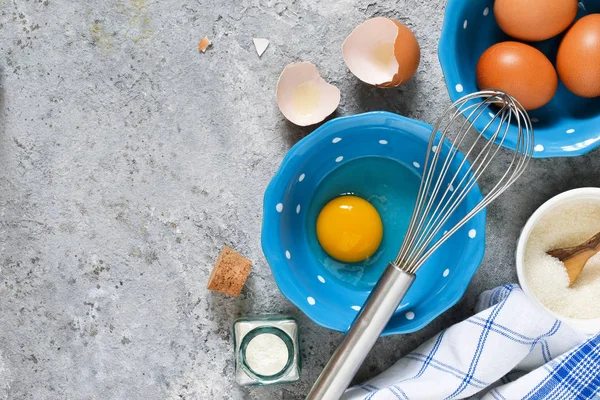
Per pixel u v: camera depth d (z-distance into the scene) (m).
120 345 0.67
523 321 0.62
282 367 0.63
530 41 0.60
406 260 0.58
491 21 0.63
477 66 0.60
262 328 0.63
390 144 0.64
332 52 0.65
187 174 0.66
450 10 0.58
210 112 0.66
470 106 0.58
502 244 0.66
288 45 0.65
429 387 0.62
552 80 0.59
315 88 0.63
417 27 0.65
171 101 0.66
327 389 0.58
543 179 0.66
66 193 0.67
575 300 0.64
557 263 0.64
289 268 0.62
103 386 0.67
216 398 0.67
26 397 0.68
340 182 0.66
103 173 0.67
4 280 0.67
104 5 0.66
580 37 0.58
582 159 0.66
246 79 0.66
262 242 0.60
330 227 0.64
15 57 0.66
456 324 0.64
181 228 0.66
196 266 0.67
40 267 0.67
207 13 0.65
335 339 0.67
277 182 0.60
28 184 0.67
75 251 0.67
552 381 0.63
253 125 0.66
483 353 0.62
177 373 0.67
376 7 0.65
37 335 0.67
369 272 0.66
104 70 0.66
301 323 0.67
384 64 0.62
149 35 0.66
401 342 0.67
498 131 0.58
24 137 0.67
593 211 0.64
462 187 0.62
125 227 0.67
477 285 0.67
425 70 0.65
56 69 0.66
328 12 0.65
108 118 0.66
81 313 0.67
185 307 0.67
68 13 0.66
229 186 0.66
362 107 0.65
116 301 0.67
